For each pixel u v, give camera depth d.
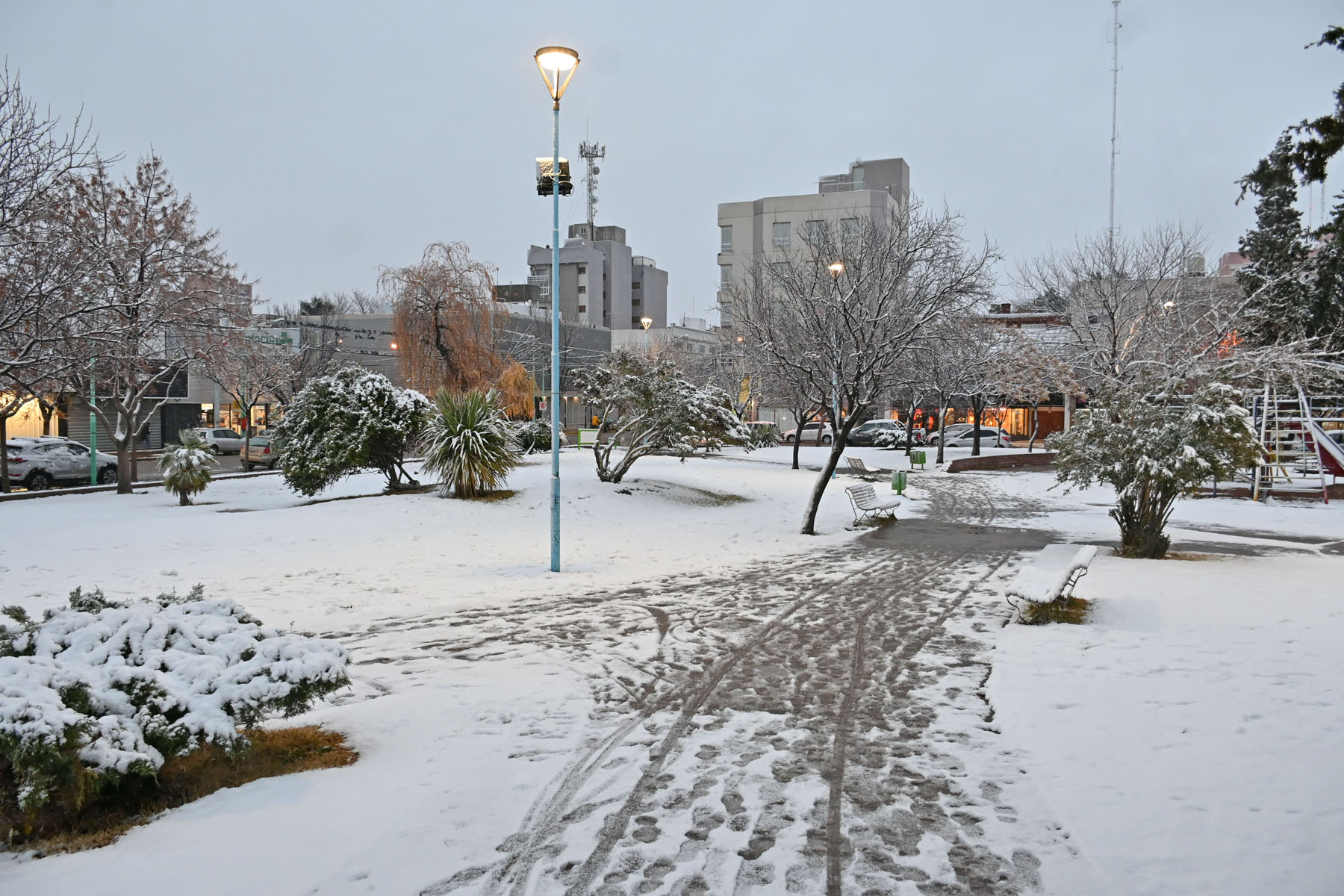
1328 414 31.17
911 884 3.72
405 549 14.41
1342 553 14.34
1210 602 9.70
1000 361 34.03
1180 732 5.49
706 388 22.88
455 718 6.02
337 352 50.31
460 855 3.96
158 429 46.66
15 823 4.11
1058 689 6.50
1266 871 3.70
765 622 9.27
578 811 4.47
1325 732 5.36
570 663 7.57
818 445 45.19
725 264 68.19
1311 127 6.33
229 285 25.48
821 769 5.07
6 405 22.98
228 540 14.60
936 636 8.53
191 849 3.96
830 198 64.69
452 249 32.09
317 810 4.41
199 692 4.69
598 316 90.38
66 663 4.51
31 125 13.58
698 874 3.82
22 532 15.15
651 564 13.42
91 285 17.03
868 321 17.03
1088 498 23.92
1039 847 4.04
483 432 19.72
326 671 5.07
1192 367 15.41
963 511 21.12
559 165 12.96
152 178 23.56
